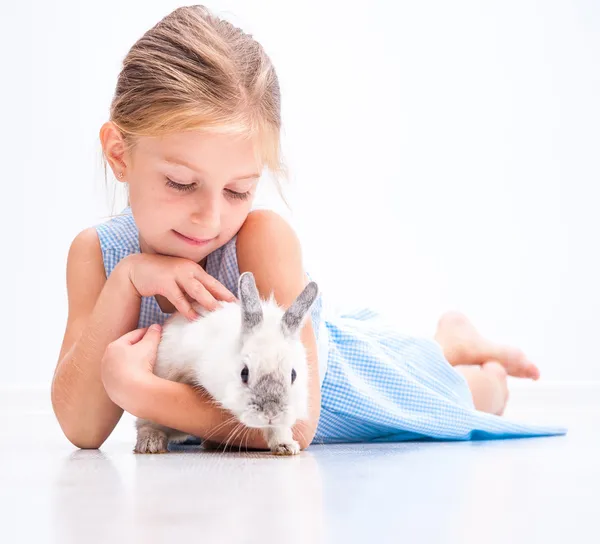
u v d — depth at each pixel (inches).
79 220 278.5
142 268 132.5
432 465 113.0
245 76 132.6
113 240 147.9
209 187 126.7
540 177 305.9
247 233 142.7
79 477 101.5
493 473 105.2
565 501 84.9
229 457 121.2
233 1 294.0
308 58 298.7
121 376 122.3
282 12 297.3
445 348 212.1
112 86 281.3
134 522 73.7
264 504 81.7
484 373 206.8
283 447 123.7
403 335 172.7
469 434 159.0
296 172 296.0
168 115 123.2
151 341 129.2
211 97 127.1
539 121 305.6
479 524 73.1
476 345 212.4
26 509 80.5
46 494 89.1
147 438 128.8
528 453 131.6
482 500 84.8
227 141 124.6
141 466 111.2
